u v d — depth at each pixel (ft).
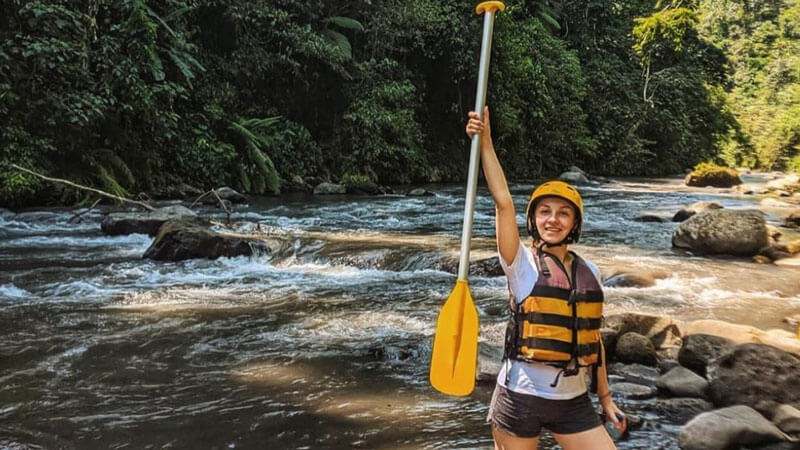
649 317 15.81
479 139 7.66
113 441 10.18
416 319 17.79
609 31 106.83
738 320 17.94
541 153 81.20
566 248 7.61
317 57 56.34
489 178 7.50
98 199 36.42
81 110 37.24
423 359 14.57
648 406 11.96
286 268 24.97
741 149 132.77
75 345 14.99
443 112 70.79
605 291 21.17
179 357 14.38
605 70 97.25
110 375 13.15
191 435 10.47
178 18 48.29
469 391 7.75
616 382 13.19
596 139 91.86
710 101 116.37
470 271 23.62
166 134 42.91
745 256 27.27
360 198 48.39
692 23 102.53
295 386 12.78
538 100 77.61
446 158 71.20
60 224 32.01
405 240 28.89
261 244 26.68
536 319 7.08
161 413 11.34
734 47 174.09
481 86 7.64
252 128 52.11
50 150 37.32
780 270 24.79
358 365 14.12
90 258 24.86
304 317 17.88
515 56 73.31
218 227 30.60
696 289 21.58
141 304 18.90
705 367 13.55
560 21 99.35
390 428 10.88
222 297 20.04
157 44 45.21
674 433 10.89
